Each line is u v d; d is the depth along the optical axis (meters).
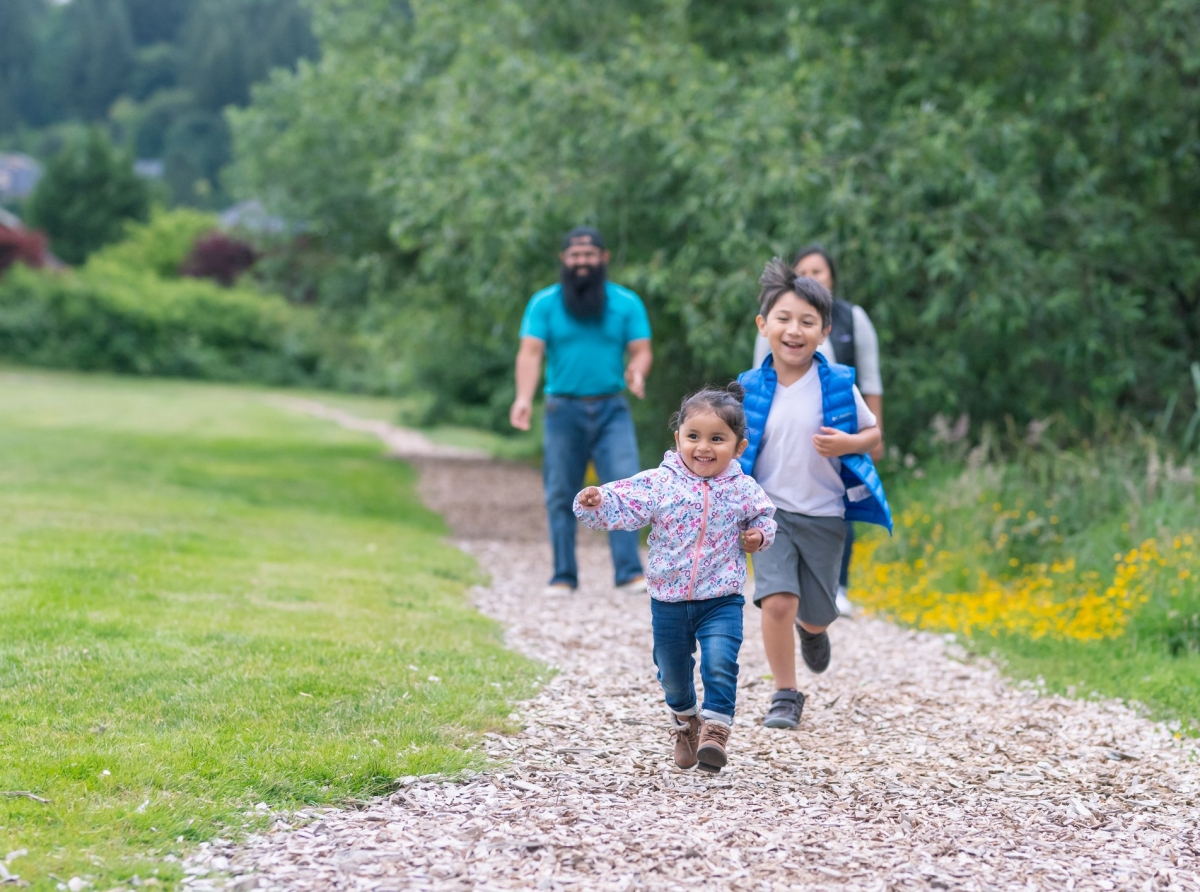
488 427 62.12
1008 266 21.77
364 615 13.28
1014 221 21.53
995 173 22.39
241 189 48.97
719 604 8.80
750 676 12.30
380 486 32.28
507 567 19.62
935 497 19.67
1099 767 9.52
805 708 11.06
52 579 13.24
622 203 24.75
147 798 7.38
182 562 15.50
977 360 23.34
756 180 21.09
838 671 12.68
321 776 7.99
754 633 14.61
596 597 16.69
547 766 8.70
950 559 17.70
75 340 94.94
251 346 103.62
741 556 8.90
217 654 10.76
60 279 97.81
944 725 10.66
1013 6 23.25
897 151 21.33
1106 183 24.69
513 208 23.14
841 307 13.98
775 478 10.08
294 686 9.92
